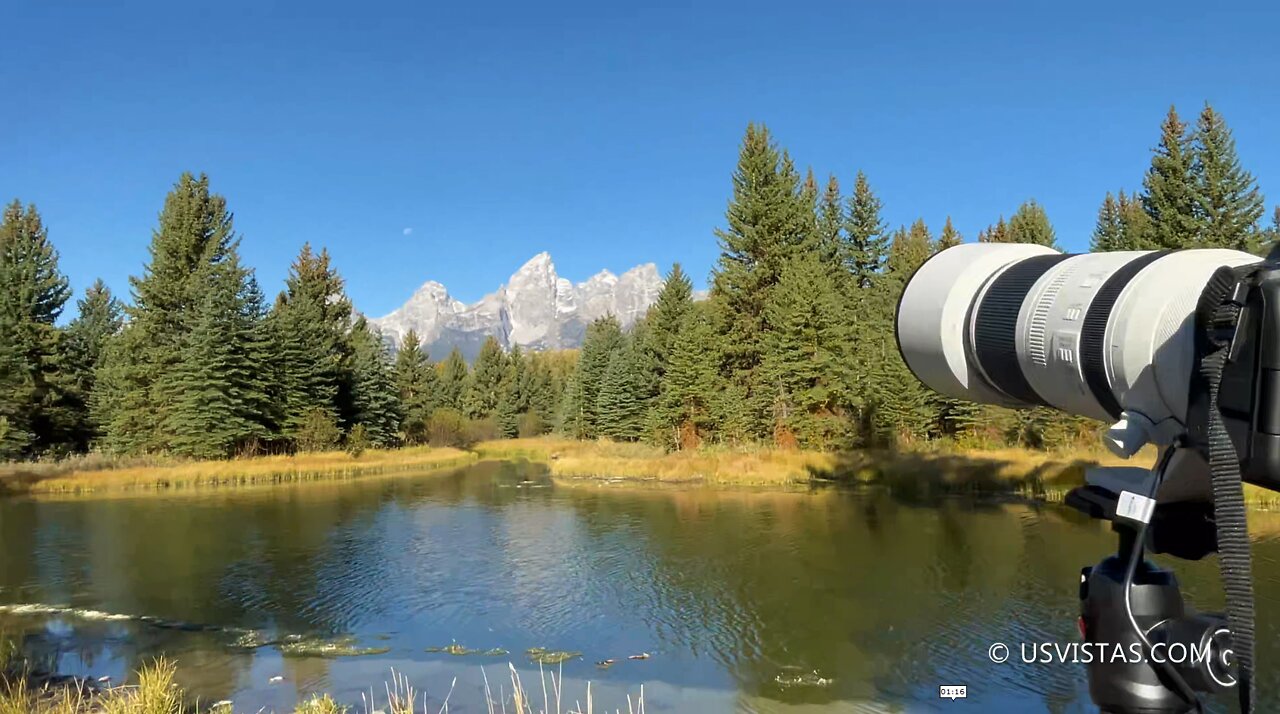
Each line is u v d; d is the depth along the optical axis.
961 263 2.60
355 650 9.08
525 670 8.36
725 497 21.67
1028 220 45.50
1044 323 2.19
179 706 6.71
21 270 34.69
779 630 9.44
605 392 47.09
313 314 43.25
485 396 72.56
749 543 14.74
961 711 6.96
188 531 17.19
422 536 16.36
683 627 9.70
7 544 15.69
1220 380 1.55
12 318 33.75
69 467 29.03
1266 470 1.45
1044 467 21.89
